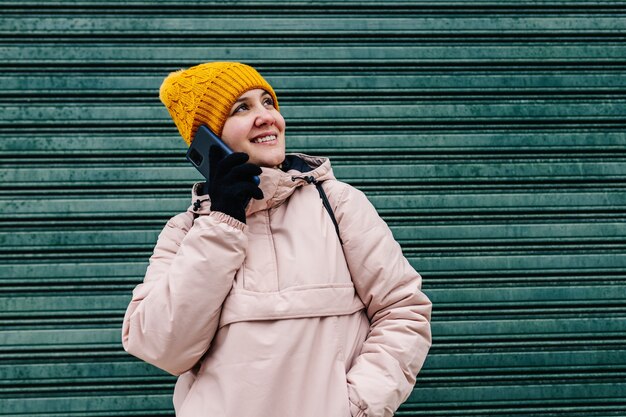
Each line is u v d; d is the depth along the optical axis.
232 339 1.43
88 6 2.88
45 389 2.74
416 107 2.96
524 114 2.97
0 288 2.76
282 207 1.62
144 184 2.86
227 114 1.64
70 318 2.77
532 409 2.85
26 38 2.86
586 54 3.00
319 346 1.45
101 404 2.75
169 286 1.43
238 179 1.47
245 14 2.94
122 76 2.89
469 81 2.98
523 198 2.94
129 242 2.83
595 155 2.98
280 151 1.65
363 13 2.97
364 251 1.55
